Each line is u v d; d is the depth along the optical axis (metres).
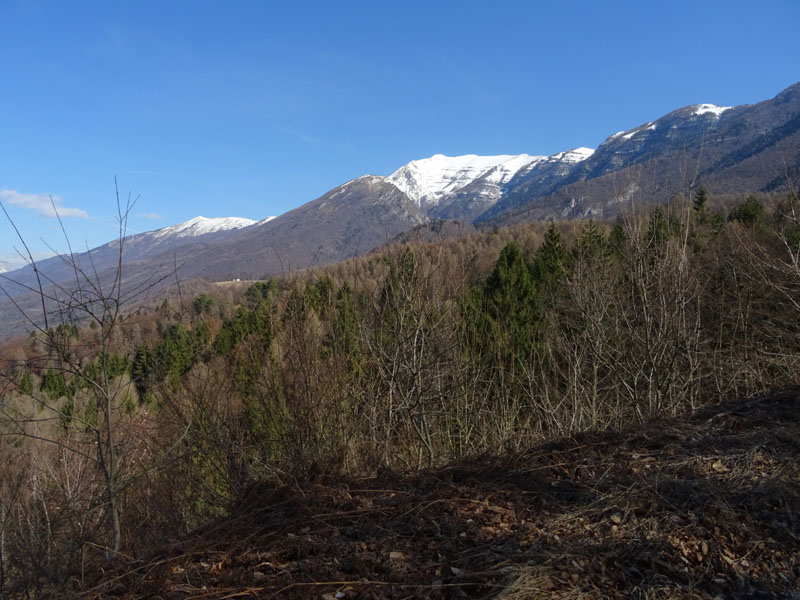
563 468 4.17
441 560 2.99
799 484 3.58
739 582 2.82
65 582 3.38
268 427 4.98
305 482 4.25
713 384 9.10
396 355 6.15
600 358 8.02
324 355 5.46
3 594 3.69
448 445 6.93
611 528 3.28
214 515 4.96
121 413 4.60
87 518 4.07
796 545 3.07
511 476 4.08
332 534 3.37
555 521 3.36
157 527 4.63
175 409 4.71
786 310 8.95
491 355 7.97
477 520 3.43
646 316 7.70
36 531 4.00
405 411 6.25
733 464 3.97
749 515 3.35
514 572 2.79
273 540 3.38
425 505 3.64
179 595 2.75
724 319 9.19
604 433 4.84
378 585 2.78
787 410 4.89
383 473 4.64
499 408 7.35
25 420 4.02
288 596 2.70
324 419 5.10
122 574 3.12
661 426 4.88
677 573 2.86
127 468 4.56
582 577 2.80
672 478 3.80
